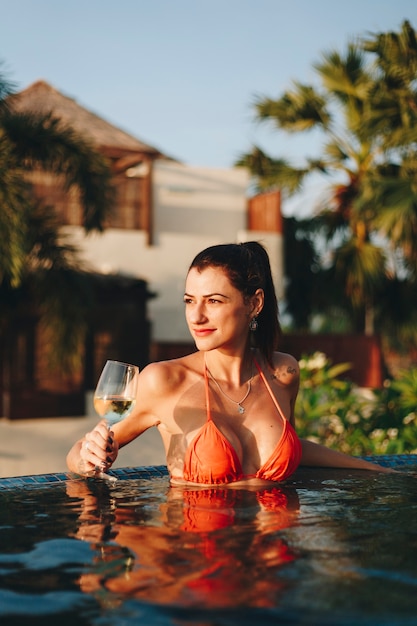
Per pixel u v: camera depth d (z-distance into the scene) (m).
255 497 2.28
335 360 14.59
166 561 1.54
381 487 2.49
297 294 16.67
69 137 9.62
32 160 9.55
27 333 11.66
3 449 11.39
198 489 2.41
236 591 1.35
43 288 9.70
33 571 1.47
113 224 14.34
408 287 15.69
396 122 13.27
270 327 2.77
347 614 1.23
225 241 15.66
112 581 1.41
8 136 9.14
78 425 11.96
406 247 13.98
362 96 14.52
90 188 9.74
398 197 12.59
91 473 2.46
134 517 1.96
